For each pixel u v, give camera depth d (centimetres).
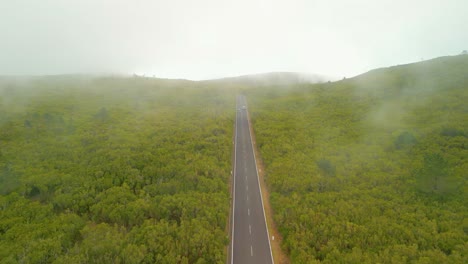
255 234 5309
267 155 8238
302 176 6738
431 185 5800
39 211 5650
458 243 4334
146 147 8562
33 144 8662
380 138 8775
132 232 5034
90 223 5556
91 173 6962
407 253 4169
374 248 4416
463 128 8244
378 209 5319
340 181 6531
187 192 6175
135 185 6644
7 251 4519
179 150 8181
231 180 7256
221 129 10275
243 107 15150
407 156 7362
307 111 12700
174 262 4362
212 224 5241
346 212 5284
